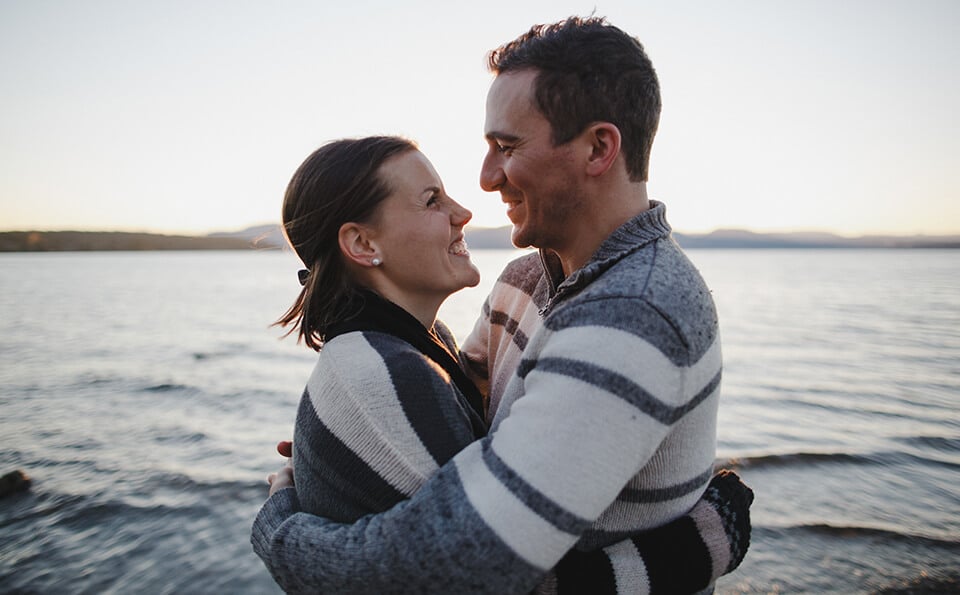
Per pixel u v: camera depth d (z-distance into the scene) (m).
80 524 5.56
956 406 10.75
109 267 109.94
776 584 4.32
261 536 1.33
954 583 4.30
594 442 0.95
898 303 38.25
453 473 1.04
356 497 1.21
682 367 1.02
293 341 20.64
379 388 1.21
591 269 1.20
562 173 1.27
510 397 1.24
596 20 1.31
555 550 0.95
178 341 20.70
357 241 1.51
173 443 8.31
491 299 1.91
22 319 27.98
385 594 1.00
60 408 10.66
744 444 8.10
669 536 1.17
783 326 26.00
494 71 1.40
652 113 1.31
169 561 4.84
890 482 6.46
